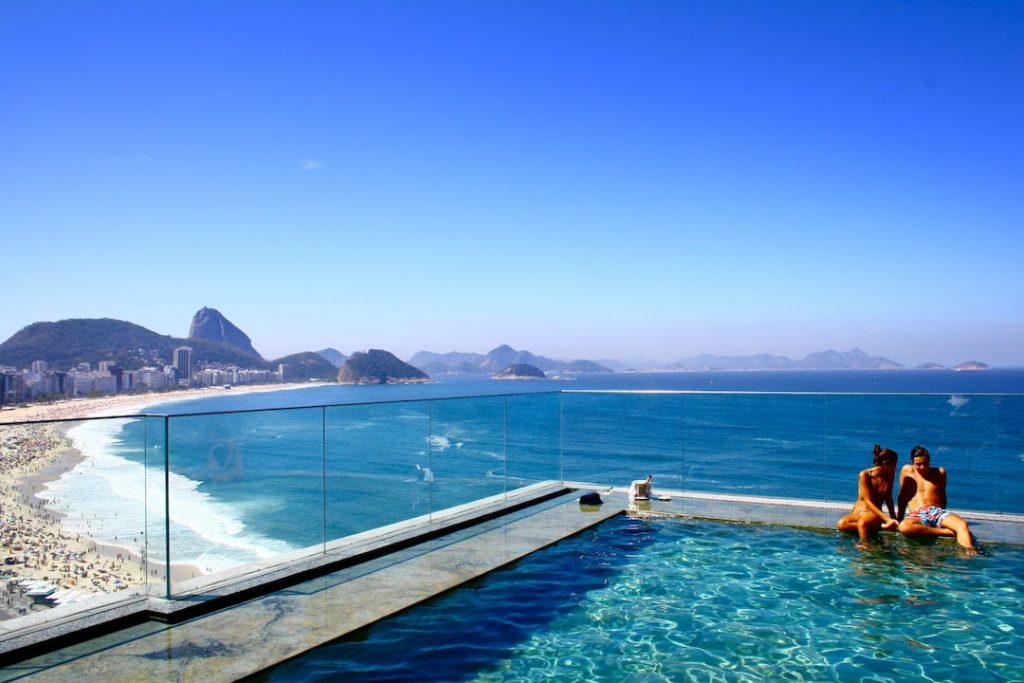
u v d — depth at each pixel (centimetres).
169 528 413
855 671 329
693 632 381
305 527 537
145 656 330
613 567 509
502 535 591
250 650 338
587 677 322
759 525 640
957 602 427
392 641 365
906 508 636
